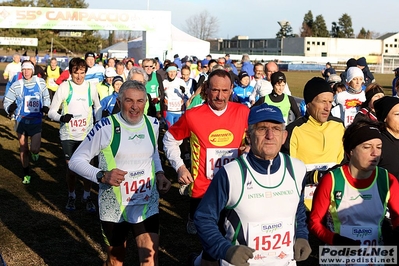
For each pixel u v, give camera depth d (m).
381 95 5.12
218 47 96.69
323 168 4.46
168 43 22.34
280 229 2.89
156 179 4.13
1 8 21.06
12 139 12.51
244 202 2.83
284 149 4.47
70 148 6.87
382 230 3.22
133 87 3.89
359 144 3.04
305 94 4.50
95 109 7.08
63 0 56.38
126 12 21.84
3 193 7.58
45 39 51.69
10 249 5.37
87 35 53.97
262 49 88.06
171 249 5.48
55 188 7.98
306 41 81.69
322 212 3.18
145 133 4.01
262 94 9.07
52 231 5.98
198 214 2.86
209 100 4.55
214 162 4.55
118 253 4.07
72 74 6.84
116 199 3.94
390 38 84.75
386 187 3.13
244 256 2.57
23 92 8.05
